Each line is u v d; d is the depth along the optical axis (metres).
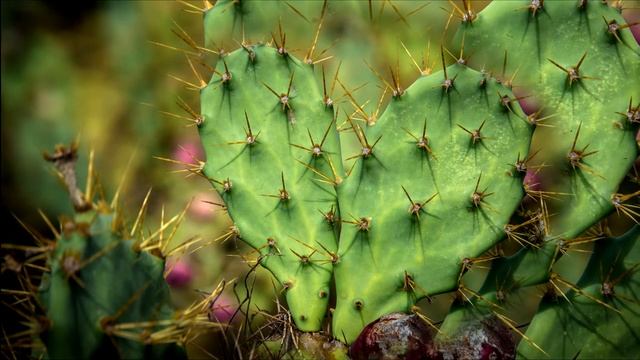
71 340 1.67
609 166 1.79
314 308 1.79
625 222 2.05
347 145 1.90
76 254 1.67
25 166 2.64
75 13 2.79
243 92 1.82
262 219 1.81
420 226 1.78
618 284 1.78
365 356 1.76
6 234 2.54
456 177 1.78
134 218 2.32
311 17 1.91
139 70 2.68
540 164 1.80
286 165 1.81
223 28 1.89
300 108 1.82
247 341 1.80
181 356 1.73
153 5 2.73
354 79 1.92
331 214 1.80
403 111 1.79
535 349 1.79
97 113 2.68
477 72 1.78
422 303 2.08
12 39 2.82
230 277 2.17
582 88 1.79
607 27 1.79
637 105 1.79
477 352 1.76
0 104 2.73
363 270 1.78
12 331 2.25
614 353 1.78
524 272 1.79
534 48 1.80
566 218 1.79
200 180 2.41
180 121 2.53
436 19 1.95
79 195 1.69
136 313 1.69
